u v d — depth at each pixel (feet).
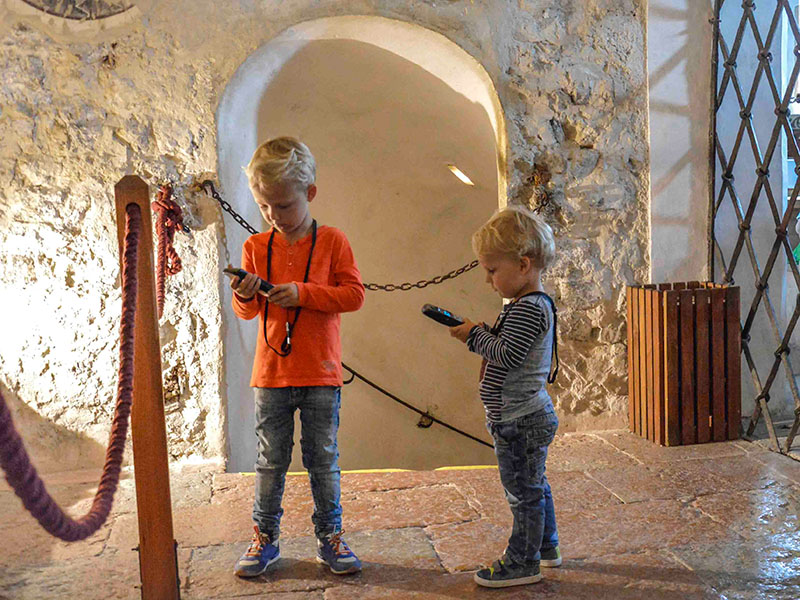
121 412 6.04
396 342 18.94
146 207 6.93
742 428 13.52
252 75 13.03
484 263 7.93
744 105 13.20
